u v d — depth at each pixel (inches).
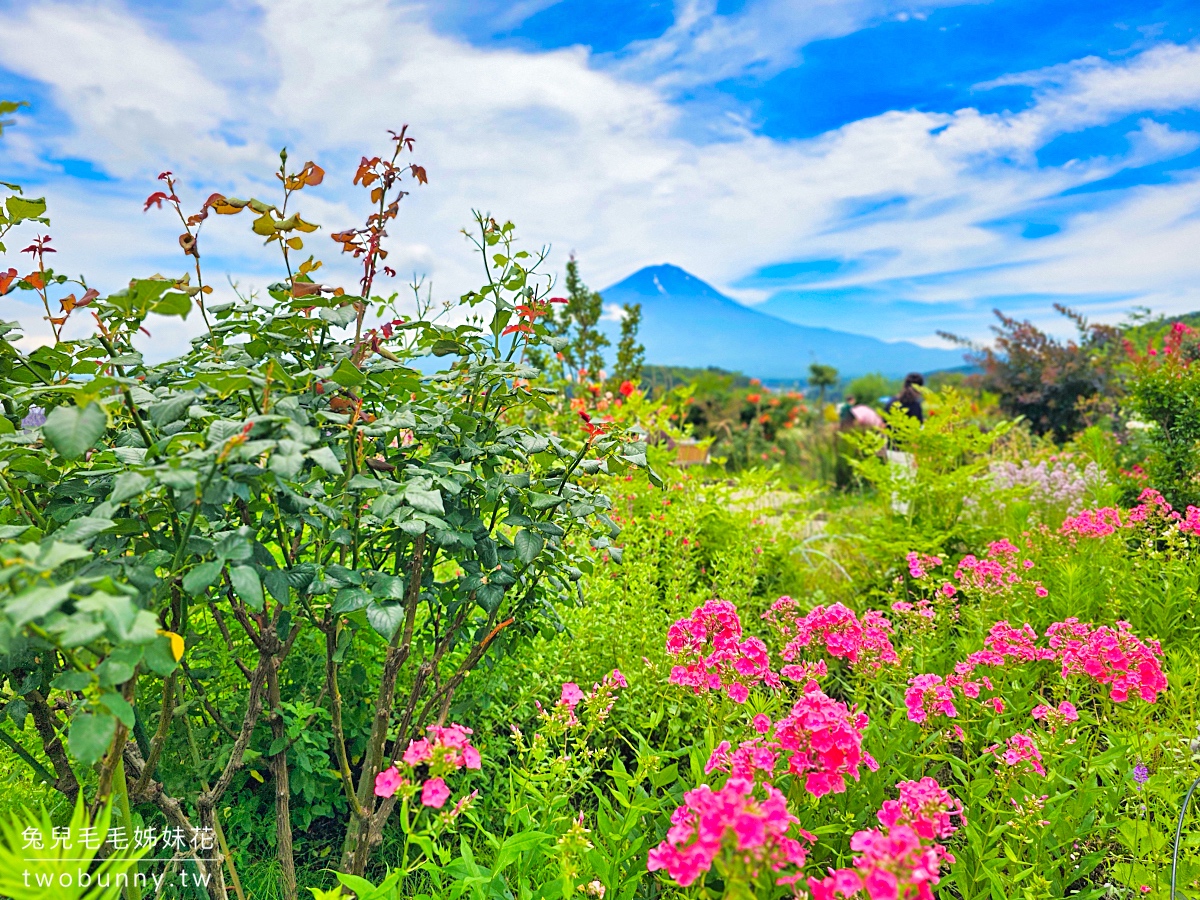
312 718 107.0
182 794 85.4
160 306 62.3
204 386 75.5
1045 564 176.2
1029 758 83.1
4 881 55.7
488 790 106.4
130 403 65.3
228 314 79.9
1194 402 217.6
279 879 91.0
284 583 67.7
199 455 58.4
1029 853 82.8
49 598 42.8
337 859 99.3
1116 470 245.3
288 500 67.7
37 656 72.9
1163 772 90.7
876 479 231.5
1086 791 85.4
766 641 146.6
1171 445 227.0
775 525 225.9
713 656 87.3
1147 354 268.7
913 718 89.4
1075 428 442.3
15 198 76.8
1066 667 98.6
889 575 205.9
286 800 84.0
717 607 90.6
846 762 68.4
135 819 81.4
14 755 93.9
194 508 62.2
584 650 133.9
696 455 295.4
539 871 79.6
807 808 79.6
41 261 81.5
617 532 98.4
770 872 55.6
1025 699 106.0
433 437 87.7
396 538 87.6
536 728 120.6
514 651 98.1
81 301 78.5
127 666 51.4
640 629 138.7
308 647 111.3
